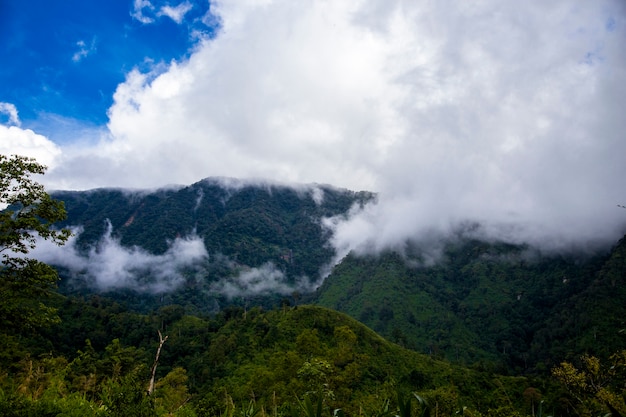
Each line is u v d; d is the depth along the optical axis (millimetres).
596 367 15867
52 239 17203
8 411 8203
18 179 16016
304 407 4230
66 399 9320
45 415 8383
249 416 8633
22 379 15328
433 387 65562
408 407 3902
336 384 38562
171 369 76375
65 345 79312
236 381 61562
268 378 42719
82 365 29797
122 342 88688
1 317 15859
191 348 83438
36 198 16750
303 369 24984
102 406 8641
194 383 65688
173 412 12961
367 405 31859
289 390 37938
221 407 13703
